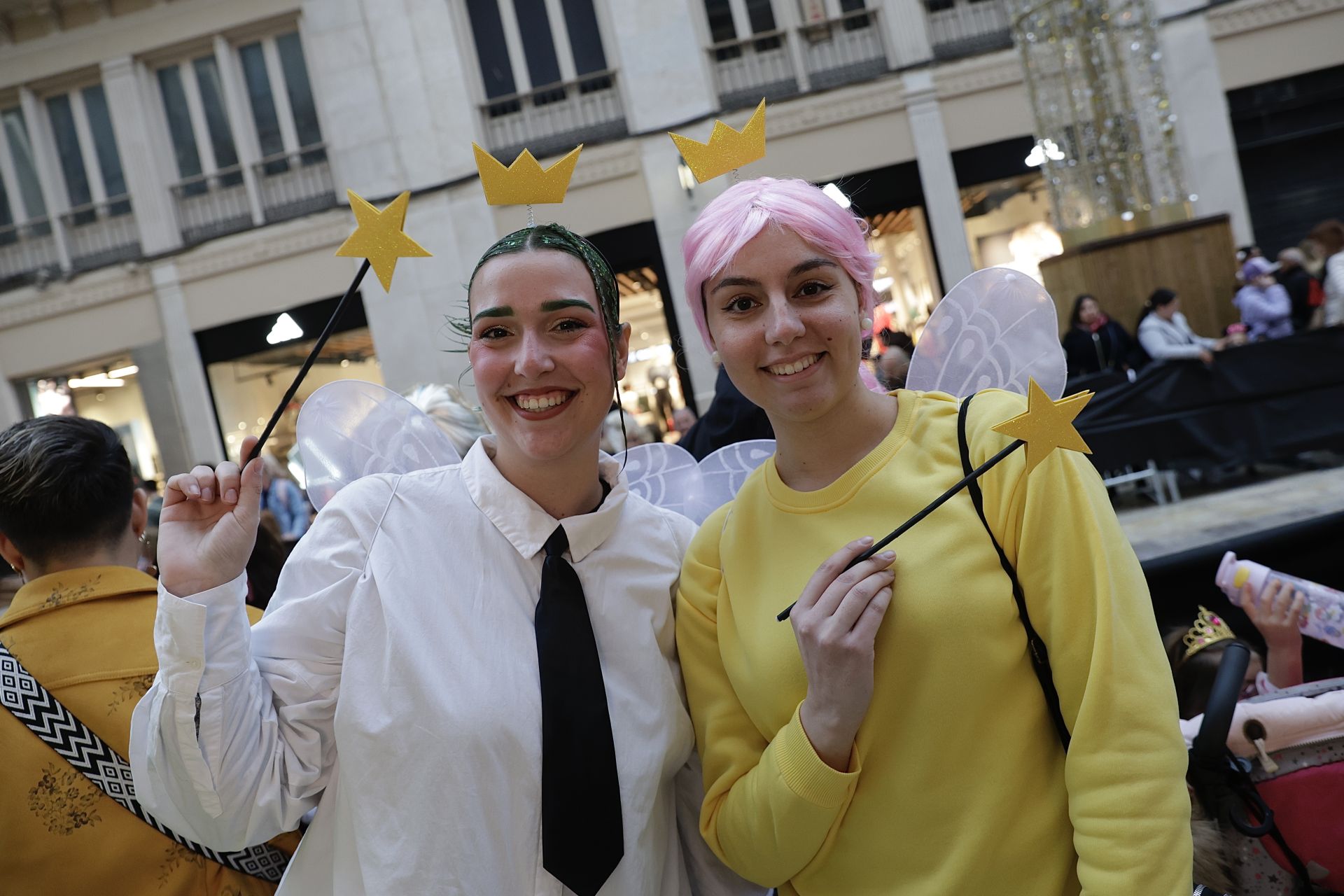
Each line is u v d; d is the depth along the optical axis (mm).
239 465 1078
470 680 1075
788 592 1103
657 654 1190
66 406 10688
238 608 1050
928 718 999
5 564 2355
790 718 1084
